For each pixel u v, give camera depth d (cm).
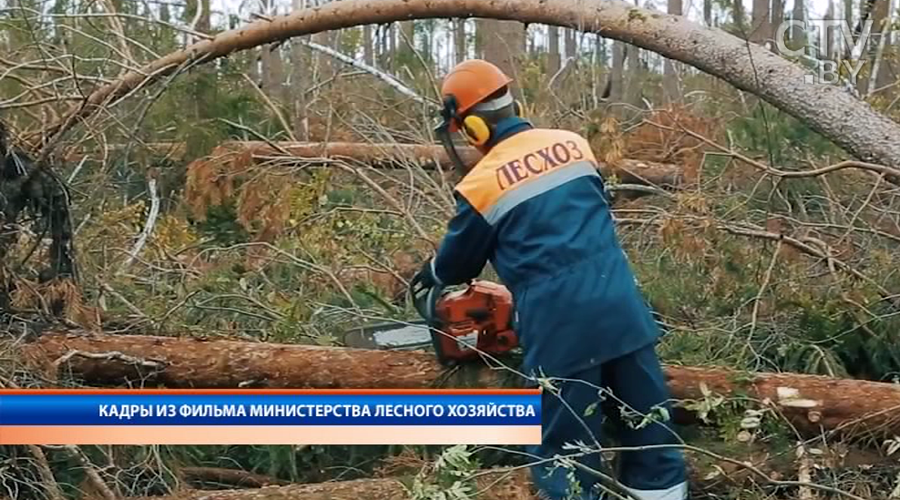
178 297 428
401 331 353
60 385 336
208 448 348
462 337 307
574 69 688
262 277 457
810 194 484
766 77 382
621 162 538
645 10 414
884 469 299
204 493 299
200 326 414
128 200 591
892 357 366
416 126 636
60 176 393
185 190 522
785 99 379
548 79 730
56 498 296
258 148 557
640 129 614
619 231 471
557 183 283
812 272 410
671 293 407
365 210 477
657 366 287
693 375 316
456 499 258
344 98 670
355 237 469
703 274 407
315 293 446
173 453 336
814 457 295
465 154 524
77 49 591
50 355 339
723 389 311
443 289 311
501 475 301
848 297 370
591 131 518
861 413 301
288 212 473
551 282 275
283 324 399
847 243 422
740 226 413
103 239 474
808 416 304
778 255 398
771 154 437
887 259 402
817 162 469
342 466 339
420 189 551
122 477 321
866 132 362
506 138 294
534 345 278
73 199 480
